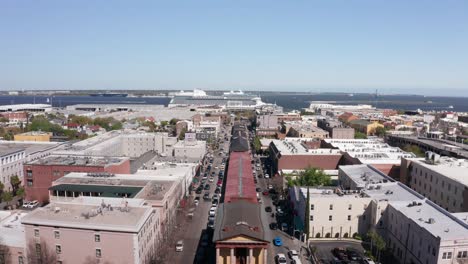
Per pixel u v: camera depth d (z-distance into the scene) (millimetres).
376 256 92750
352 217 103250
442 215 88500
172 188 111562
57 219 78562
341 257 92062
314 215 103062
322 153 173875
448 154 172375
